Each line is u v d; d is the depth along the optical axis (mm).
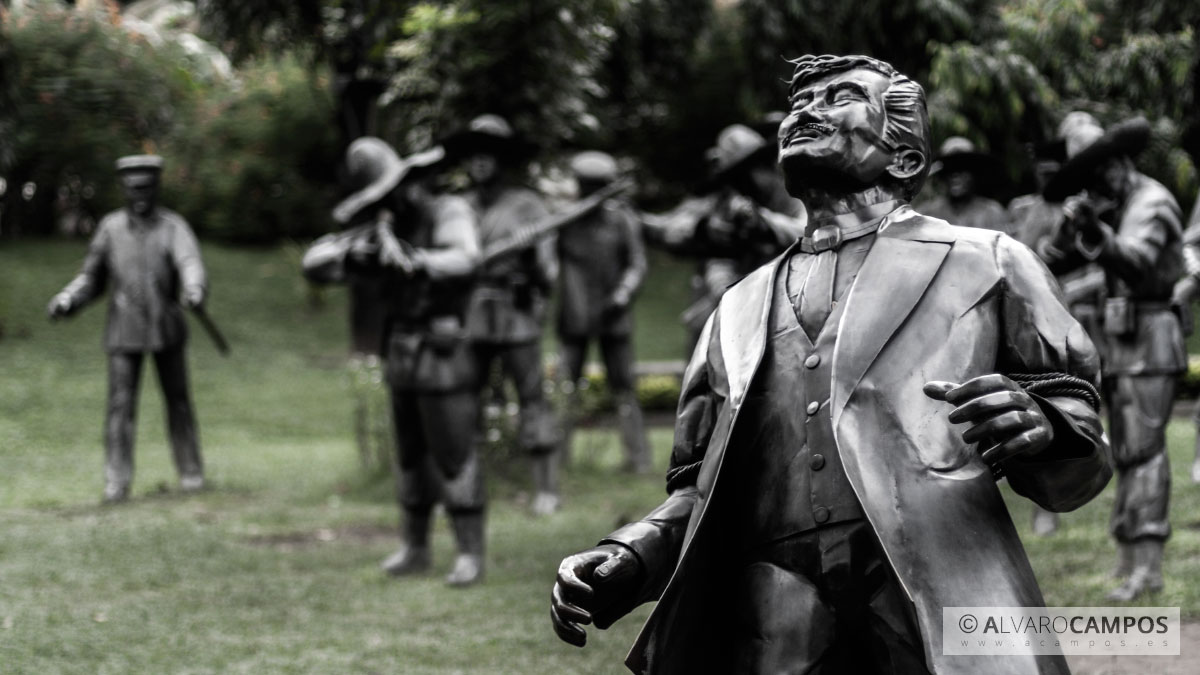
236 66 21641
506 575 9445
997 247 3344
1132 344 7730
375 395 14219
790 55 19703
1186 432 13945
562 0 13836
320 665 6957
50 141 25391
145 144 26625
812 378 3330
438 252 8773
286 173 29859
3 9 18391
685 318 14352
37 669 6723
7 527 10984
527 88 14078
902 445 3154
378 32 15445
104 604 8344
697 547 3314
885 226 3439
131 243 13352
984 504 3137
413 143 14734
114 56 26203
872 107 3461
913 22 18000
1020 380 3258
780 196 9578
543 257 13031
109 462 13031
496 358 14102
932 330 3250
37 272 24547
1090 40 13648
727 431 3383
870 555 3205
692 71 26172
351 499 13219
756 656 3328
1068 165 7484
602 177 15047
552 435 12789
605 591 3414
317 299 25938
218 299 25578
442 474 9141
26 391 19078
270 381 21453
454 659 7086
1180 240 7602
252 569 9633
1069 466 3113
